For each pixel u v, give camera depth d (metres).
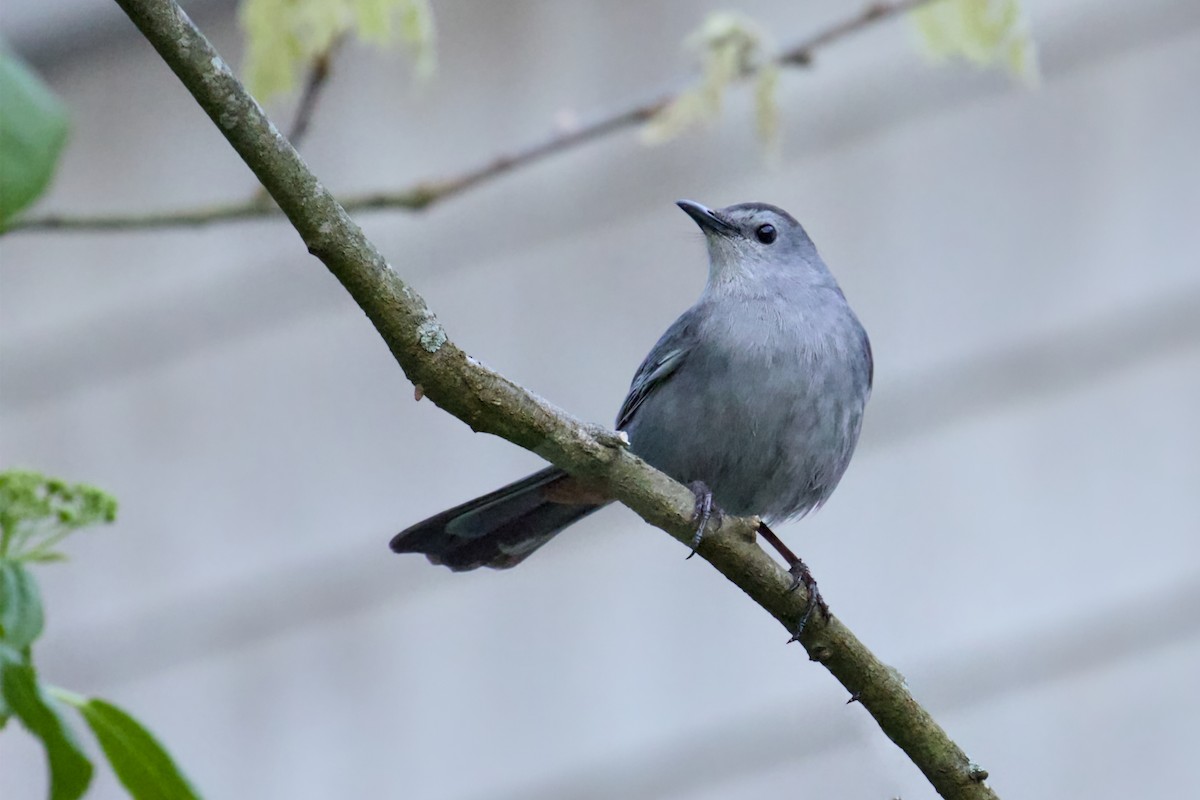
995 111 12.33
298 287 12.96
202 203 13.19
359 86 13.28
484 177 8.12
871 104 12.46
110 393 13.04
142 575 12.58
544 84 13.05
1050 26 12.34
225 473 12.72
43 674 12.33
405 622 12.16
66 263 13.34
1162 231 11.88
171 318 13.10
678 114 8.21
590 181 12.66
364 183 13.11
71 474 12.91
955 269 12.11
